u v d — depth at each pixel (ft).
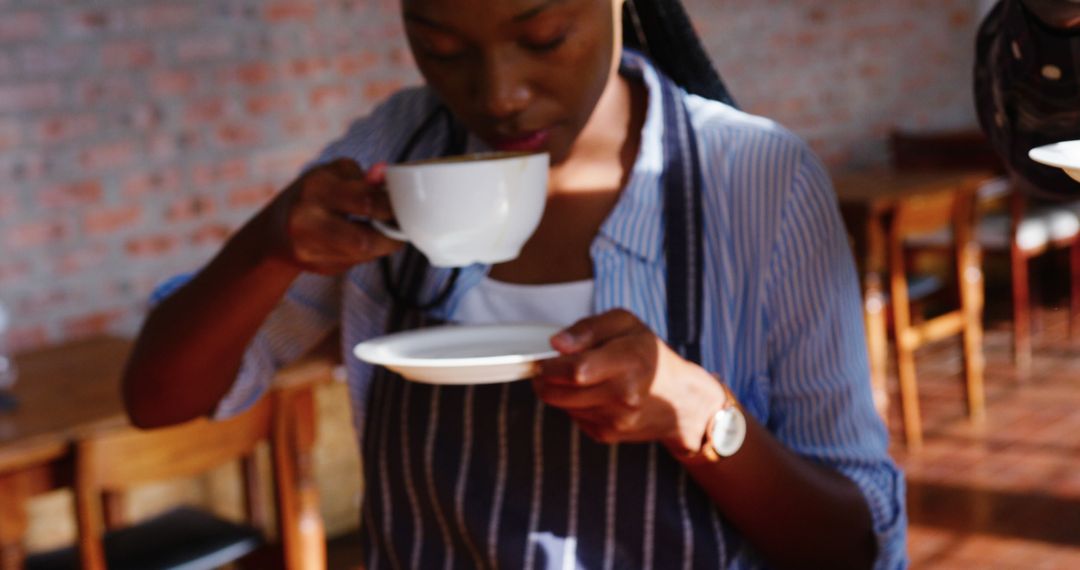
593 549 3.40
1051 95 2.90
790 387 3.51
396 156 3.95
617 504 3.38
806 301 3.44
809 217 3.43
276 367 4.02
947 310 18.88
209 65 11.46
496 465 3.46
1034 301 18.61
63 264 10.75
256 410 7.79
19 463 6.87
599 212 3.53
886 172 15.75
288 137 12.11
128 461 7.20
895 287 13.52
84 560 7.20
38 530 10.27
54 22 10.49
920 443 13.71
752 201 3.46
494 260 2.87
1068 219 16.88
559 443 3.40
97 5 10.71
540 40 2.91
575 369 2.60
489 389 3.45
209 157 11.55
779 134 3.50
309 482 8.30
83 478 7.07
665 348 2.77
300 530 8.30
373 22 12.65
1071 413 14.37
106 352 9.26
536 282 3.55
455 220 2.73
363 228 2.96
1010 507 11.82
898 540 3.57
